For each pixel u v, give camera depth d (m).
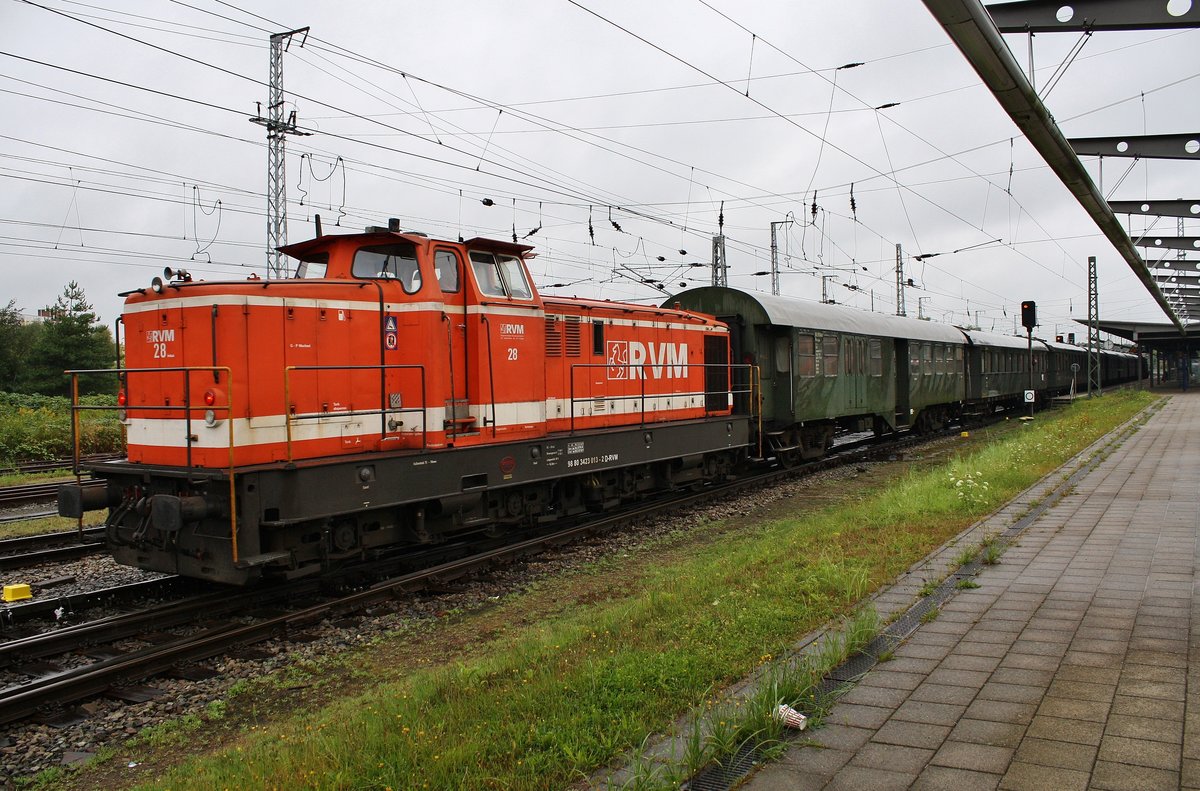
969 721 3.98
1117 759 3.48
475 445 9.12
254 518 7.16
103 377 37.56
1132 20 8.34
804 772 3.54
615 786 3.51
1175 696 4.13
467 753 3.84
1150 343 56.50
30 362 37.78
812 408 16.98
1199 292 39.66
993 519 9.48
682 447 13.09
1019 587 6.48
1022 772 3.41
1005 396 31.11
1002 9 8.94
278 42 19.92
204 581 8.65
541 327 10.23
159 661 6.24
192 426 7.45
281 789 3.70
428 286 8.60
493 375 9.40
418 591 8.43
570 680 4.82
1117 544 7.89
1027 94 8.09
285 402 7.59
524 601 8.09
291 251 8.94
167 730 5.29
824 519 10.77
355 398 8.24
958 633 5.40
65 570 9.46
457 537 10.65
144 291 7.97
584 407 11.45
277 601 7.97
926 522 9.47
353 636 7.09
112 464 8.09
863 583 6.62
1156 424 23.28
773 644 5.41
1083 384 45.97
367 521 8.41
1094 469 13.72
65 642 6.68
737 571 7.75
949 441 22.75
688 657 5.11
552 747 3.88
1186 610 5.64
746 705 4.18
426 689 5.08
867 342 19.80
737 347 16.08
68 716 5.49
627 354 12.45
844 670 4.80
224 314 7.33
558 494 11.29
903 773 3.48
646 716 4.30
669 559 9.73
